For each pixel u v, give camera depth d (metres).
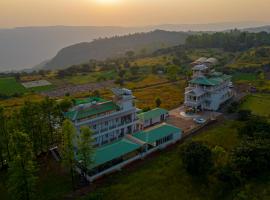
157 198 65.12
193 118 115.62
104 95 162.62
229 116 117.25
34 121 80.50
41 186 71.00
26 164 61.50
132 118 99.50
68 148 69.06
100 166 76.19
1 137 76.38
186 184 70.19
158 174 74.56
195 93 121.00
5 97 165.62
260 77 171.88
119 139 95.12
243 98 139.50
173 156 84.00
